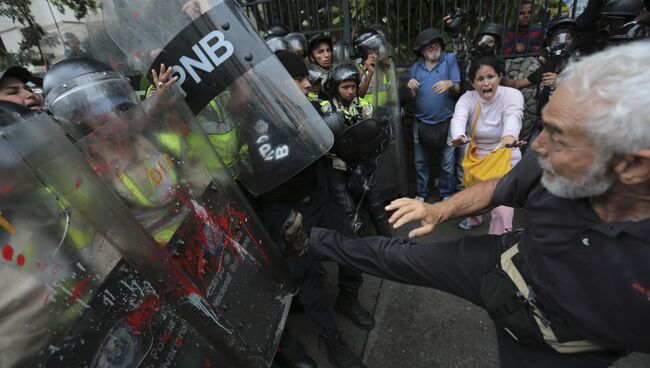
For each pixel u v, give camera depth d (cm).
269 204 172
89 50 145
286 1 376
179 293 92
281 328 132
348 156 202
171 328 89
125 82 118
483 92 230
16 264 62
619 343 85
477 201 126
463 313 212
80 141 82
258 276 127
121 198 88
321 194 188
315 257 144
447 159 315
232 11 126
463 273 114
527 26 340
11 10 272
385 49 263
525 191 107
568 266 86
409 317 214
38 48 286
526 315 98
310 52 285
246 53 127
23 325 62
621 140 67
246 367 111
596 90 69
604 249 79
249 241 127
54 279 67
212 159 117
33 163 66
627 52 70
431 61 300
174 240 97
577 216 83
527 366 106
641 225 73
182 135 107
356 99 230
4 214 61
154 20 124
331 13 380
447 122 302
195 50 124
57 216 69
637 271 75
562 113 74
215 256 109
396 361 191
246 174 141
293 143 138
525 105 360
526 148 294
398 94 285
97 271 74
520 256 101
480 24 349
